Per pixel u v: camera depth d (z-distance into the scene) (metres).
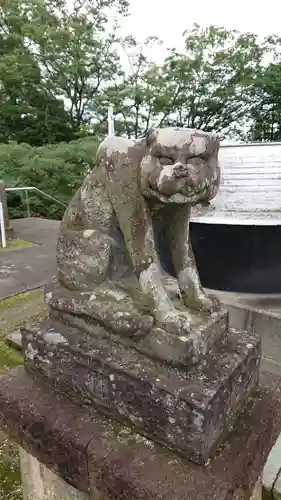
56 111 8.38
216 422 0.79
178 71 7.96
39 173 6.43
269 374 1.13
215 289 2.00
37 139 8.41
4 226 4.30
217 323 0.92
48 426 0.92
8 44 7.37
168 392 0.78
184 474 0.76
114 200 0.89
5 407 1.02
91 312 0.95
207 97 8.52
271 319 1.76
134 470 0.78
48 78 8.02
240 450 0.82
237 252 1.87
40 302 2.76
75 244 1.00
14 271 3.36
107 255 0.98
